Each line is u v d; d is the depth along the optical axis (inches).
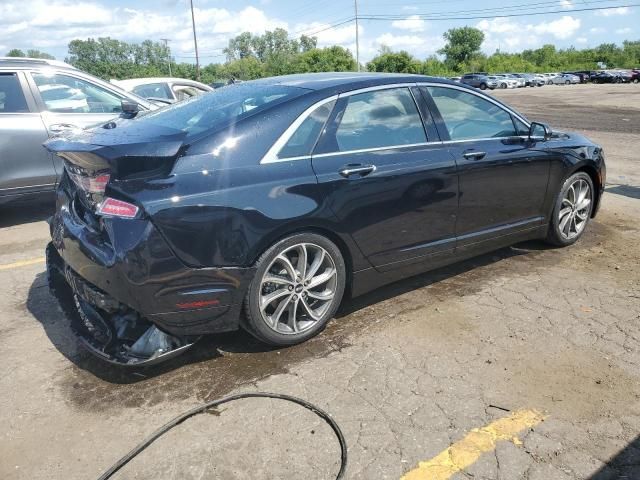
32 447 97.4
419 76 150.9
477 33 3833.7
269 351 127.1
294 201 118.3
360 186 128.8
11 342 134.2
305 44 4532.5
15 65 228.7
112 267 106.3
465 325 137.9
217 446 96.5
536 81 2421.3
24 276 176.9
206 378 116.8
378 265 138.8
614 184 301.6
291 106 125.0
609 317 141.3
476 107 160.9
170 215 105.9
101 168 108.3
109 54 4503.0
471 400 108.0
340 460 92.8
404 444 96.2
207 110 130.4
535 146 170.9
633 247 194.2
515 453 94.0
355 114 134.0
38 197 234.5
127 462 93.3
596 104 1035.3
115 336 115.7
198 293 111.1
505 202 165.0
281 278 121.9
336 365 120.8
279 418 103.6
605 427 100.0
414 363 121.1
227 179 112.3
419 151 142.3
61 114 234.7
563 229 190.1
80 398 111.0
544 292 156.8
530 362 121.0
